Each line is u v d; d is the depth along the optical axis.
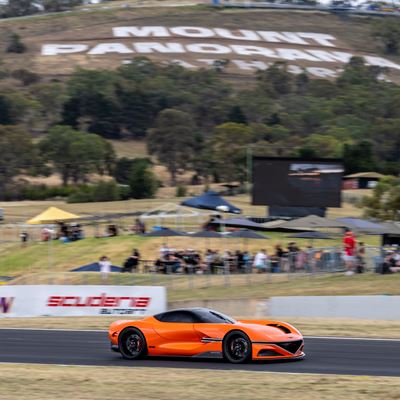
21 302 83.56
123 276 107.00
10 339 63.50
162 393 36.81
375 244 149.88
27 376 42.44
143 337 48.47
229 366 45.44
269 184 156.88
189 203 171.88
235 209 172.25
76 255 138.00
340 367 45.59
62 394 37.09
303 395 35.66
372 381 39.50
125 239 143.75
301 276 101.62
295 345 46.97
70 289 83.56
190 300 83.56
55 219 145.12
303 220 125.31
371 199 184.62
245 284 98.50
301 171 156.38
